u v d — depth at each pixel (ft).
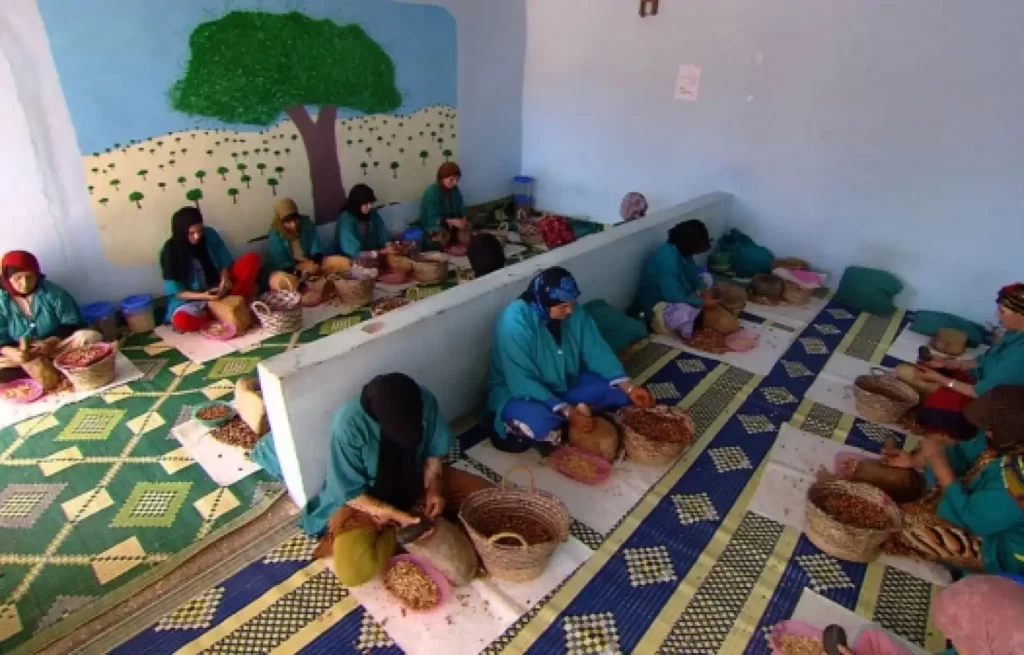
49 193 10.30
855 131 12.62
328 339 7.17
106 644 5.67
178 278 11.59
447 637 5.77
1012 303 7.81
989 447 6.25
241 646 5.67
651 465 8.00
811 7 12.43
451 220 16.07
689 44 14.40
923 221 12.34
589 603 6.13
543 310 8.07
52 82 9.89
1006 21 10.48
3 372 9.52
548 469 7.99
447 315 8.08
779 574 6.49
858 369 10.67
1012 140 10.96
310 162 13.87
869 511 6.89
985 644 4.59
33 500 7.39
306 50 12.98
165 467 7.96
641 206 14.25
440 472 6.87
